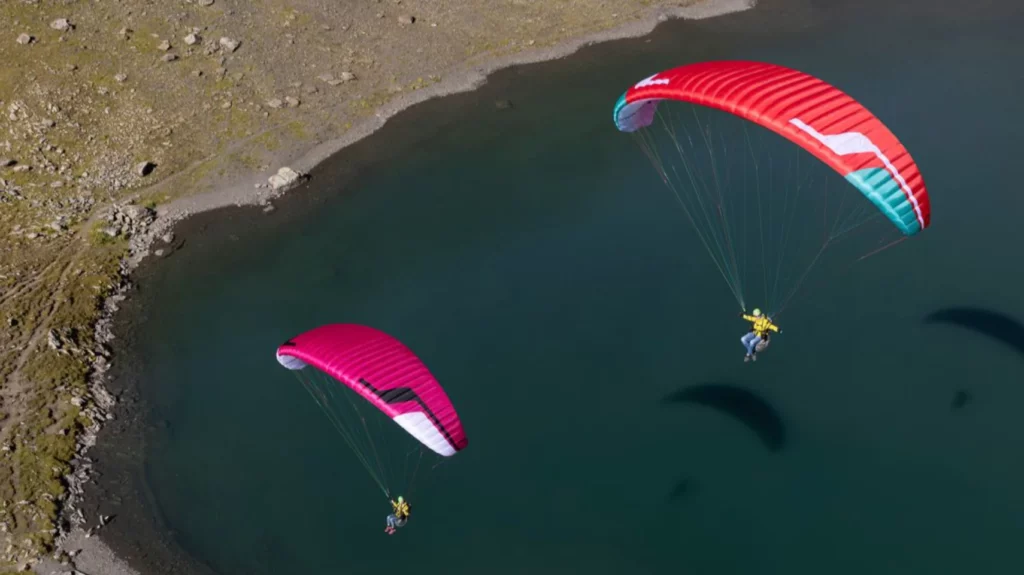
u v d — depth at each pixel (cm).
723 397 3064
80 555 2645
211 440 3014
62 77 4175
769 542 2652
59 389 3070
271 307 3475
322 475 2911
